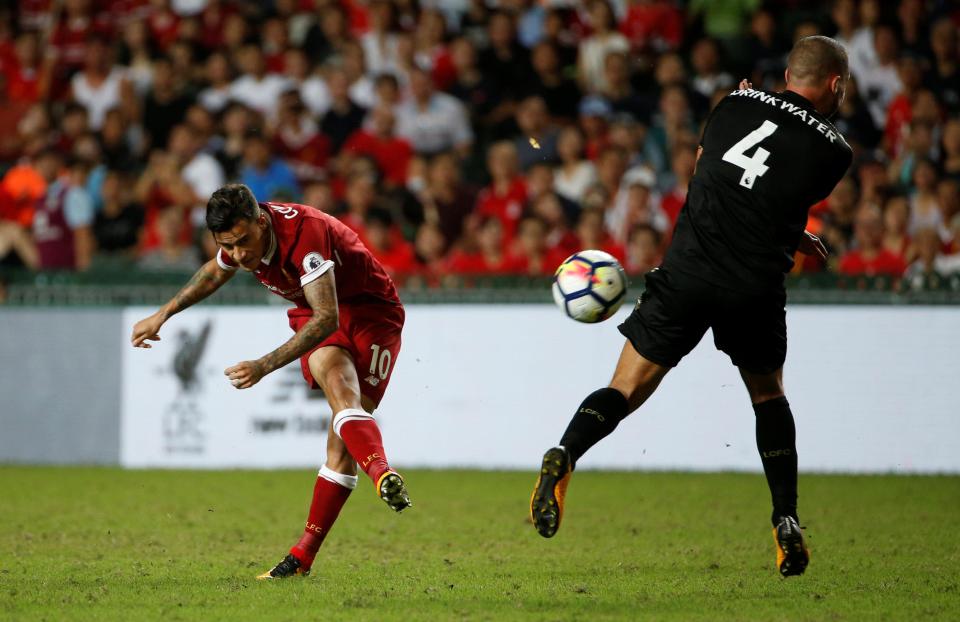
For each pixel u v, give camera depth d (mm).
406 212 45188
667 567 20047
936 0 48719
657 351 17375
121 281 40031
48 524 25922
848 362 35812
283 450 38469
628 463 37062
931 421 35406
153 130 51594
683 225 17516
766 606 16125
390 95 49156
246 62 52625
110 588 17641
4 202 46969
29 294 40562
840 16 48469
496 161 45469
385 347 19062
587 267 18391
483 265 41688
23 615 15445
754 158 17141
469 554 21734
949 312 35344
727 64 48906
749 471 36281
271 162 47688
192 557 21281
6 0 57719
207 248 44094
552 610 15797
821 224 39906
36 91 55219
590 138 46938
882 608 16000
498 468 37562
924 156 43844
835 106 18094
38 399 40438
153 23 56812
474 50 50812
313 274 17438
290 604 16219
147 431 39500
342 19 53656
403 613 15547
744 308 17078
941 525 25484
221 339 38938
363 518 27188
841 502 29391
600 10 50344
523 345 37594
